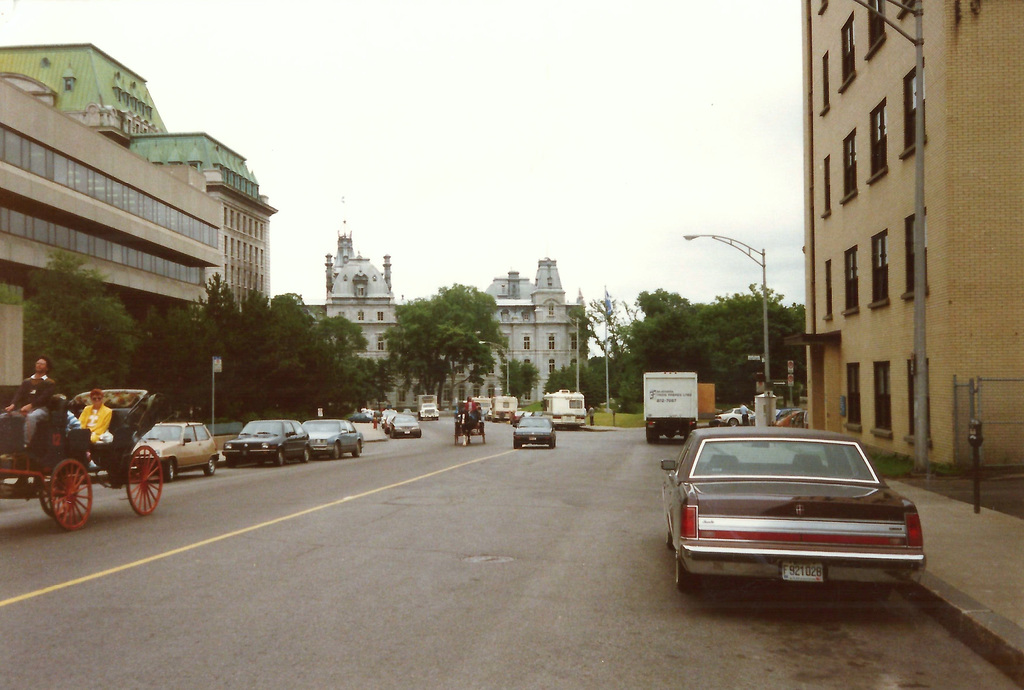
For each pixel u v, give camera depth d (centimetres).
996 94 1967
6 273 4616
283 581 868
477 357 13125
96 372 3603
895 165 2386
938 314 2041
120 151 5531
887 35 2445
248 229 10169
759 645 658
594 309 9419
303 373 5391
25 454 1159
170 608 750
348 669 578
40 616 720
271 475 2466
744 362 7188
